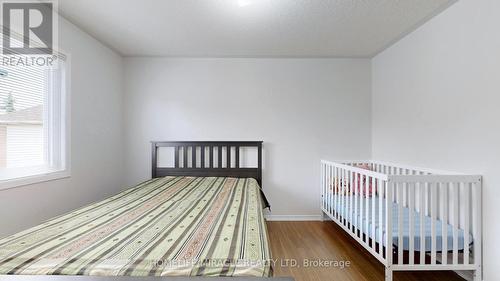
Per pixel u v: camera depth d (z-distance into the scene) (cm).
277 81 344
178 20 234
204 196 226
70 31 238
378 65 329
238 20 234
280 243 269
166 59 341
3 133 183
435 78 229
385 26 248
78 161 250
